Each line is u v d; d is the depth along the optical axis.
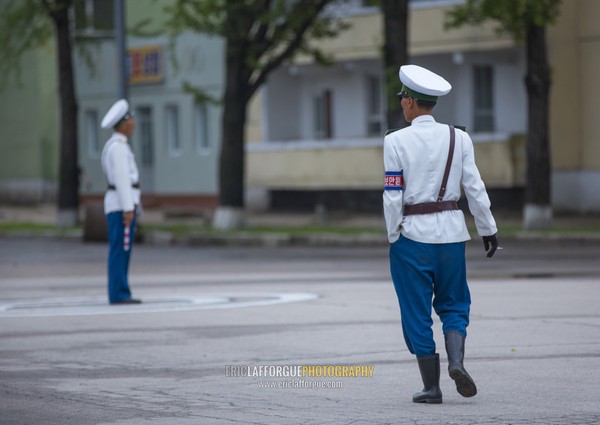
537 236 68.19
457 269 19.09
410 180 19.11
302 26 77.88
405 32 71.25
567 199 85.94
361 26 94.56
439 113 94.38
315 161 96.25
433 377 19.17
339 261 55.84
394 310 32.97
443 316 19.19
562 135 85.81
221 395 20.52
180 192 109.00
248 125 102.88
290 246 69.88
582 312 31.33
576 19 84.88
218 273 49.47
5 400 20.30
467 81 93.31
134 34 101.81
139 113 112.81
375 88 99.69
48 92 118.06
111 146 35.06
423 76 19.22
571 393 20.02
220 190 79.00
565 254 57.25
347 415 18.38
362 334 27.92
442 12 89.62
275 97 102.25
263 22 74.75
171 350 26.02
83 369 23.70
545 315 30.78
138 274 49.62
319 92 102.81
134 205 35.53
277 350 25.66
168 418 18.45
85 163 117.56
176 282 44.91
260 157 99.75
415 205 19.11
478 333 27.53
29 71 118.06
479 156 86.94
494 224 19.19
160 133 110.50
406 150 19.11
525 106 90.88
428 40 90.56
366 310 33.00
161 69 109.44
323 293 38.50
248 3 76.50
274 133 102.31
